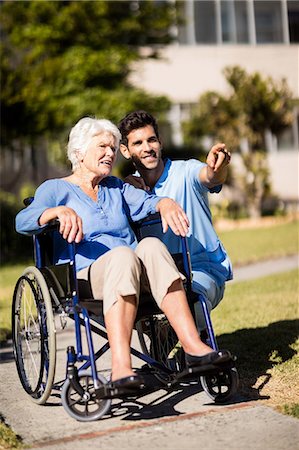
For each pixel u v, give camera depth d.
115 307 3.35
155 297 3.47
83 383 3.90
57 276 3.63
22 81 13.74
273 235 13.41
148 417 3.59
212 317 6.15
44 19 16.36
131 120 4.18
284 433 3.25
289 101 16.45
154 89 18.64
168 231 4.14
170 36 17.75
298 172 19.14
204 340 3.81
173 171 4.22
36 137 14.68
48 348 3.68
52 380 3.70
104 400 3.52
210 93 16.66
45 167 18.03
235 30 19.14
